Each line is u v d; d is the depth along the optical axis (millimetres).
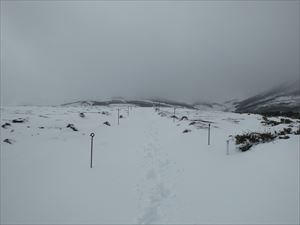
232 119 36250
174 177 12289
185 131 23609
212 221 7953
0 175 12172
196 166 13469
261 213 7785
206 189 10312
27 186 10969
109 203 9562
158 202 9719
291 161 10195
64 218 8414
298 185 8531
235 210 8289
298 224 7027
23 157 15578
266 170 10258
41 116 36156
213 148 16672
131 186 11250
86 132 25359
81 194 10297
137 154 16797
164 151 17547
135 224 8133
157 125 31250
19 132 23469
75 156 16141
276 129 21203
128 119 38594
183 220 8258
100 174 12750
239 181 10211
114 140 21766
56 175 12453
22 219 8273
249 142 15164
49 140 20922
